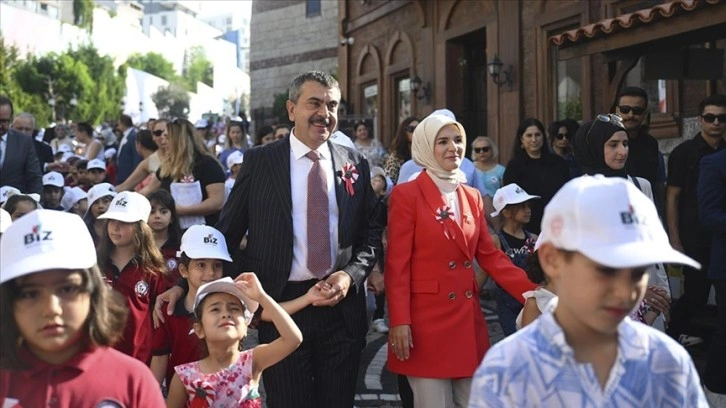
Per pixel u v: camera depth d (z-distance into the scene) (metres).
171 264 6.19
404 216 5.18
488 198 9.48
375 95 20.05
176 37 159.88
